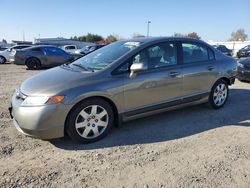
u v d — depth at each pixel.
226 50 26.11
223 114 5.70
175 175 3.41
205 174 3.43
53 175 3.42
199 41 5.68
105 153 3.99
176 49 5.22
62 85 4.10
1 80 11.09
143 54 4.77
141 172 3.48
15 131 4.76
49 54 16.98
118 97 4.43
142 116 4.83
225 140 4.43
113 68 4.46
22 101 4.04
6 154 3.95
